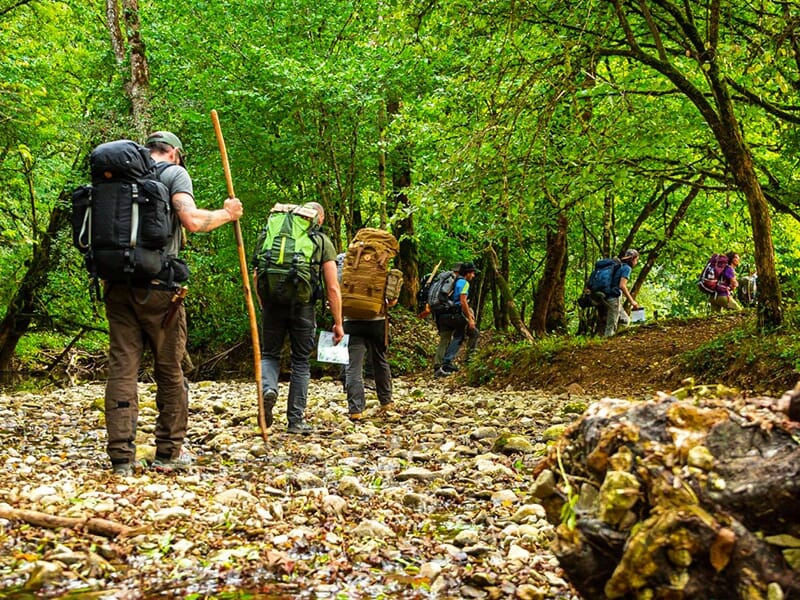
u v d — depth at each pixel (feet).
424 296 52.06
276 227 24.75
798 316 36.86
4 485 15.19
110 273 16.69
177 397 18.48
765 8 34.50
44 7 57.62
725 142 35.68
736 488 7.04
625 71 43.39
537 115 37.70
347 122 59.41
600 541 7.51
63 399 38.45
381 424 28.22
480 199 37.40
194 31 60.03
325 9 59.36
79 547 11.32
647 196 71.26
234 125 58.75
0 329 66.33
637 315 50.60
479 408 34.68
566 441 8.39
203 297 65.67
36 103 46.29
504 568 11.50
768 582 6.75
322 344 28.12
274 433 24.90
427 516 15.08
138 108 58.08
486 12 34.81
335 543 12.58
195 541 12.10
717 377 35.50
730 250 74.90
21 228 61.62
